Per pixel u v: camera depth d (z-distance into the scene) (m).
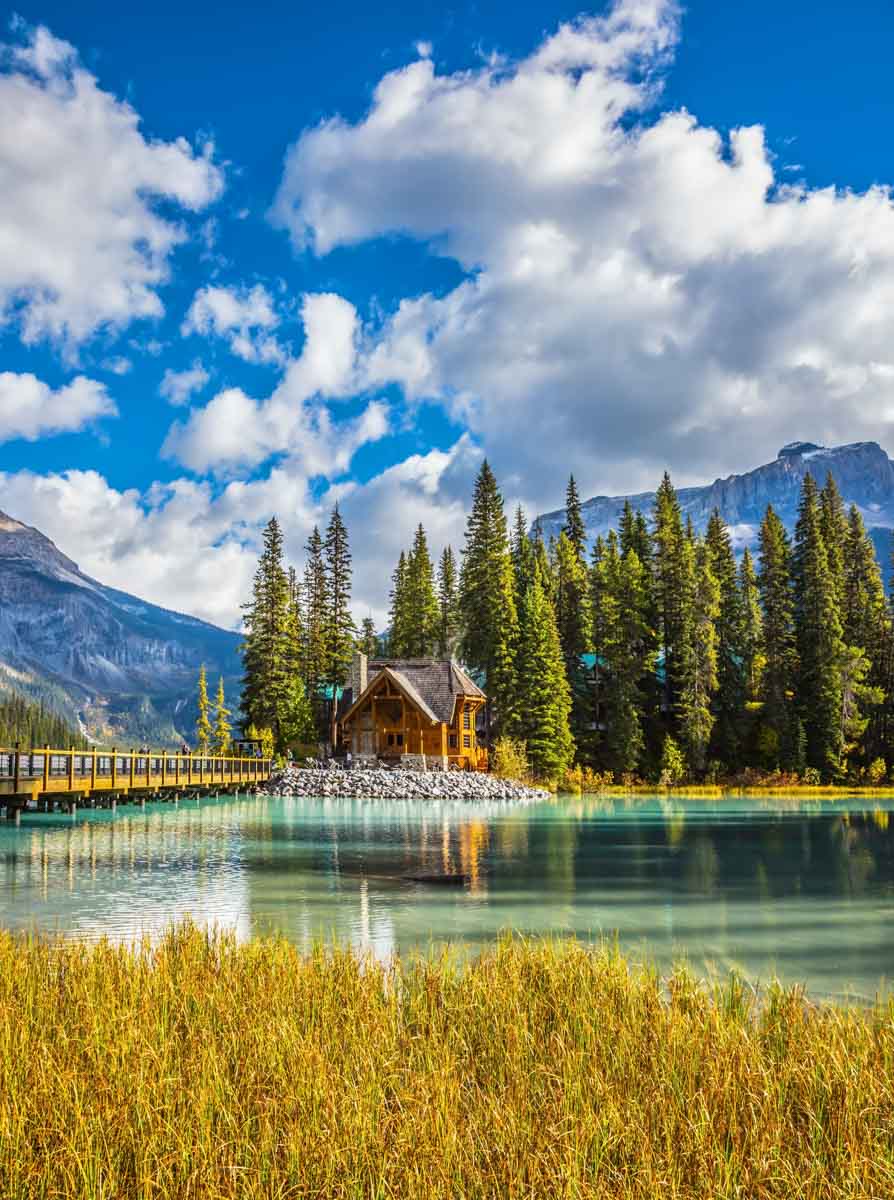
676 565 74.38
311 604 81.31
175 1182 5.91
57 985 9.55
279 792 55.72
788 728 70.12
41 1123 6.41
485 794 54.44
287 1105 6.69
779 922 17.30
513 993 9.47
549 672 66.88
